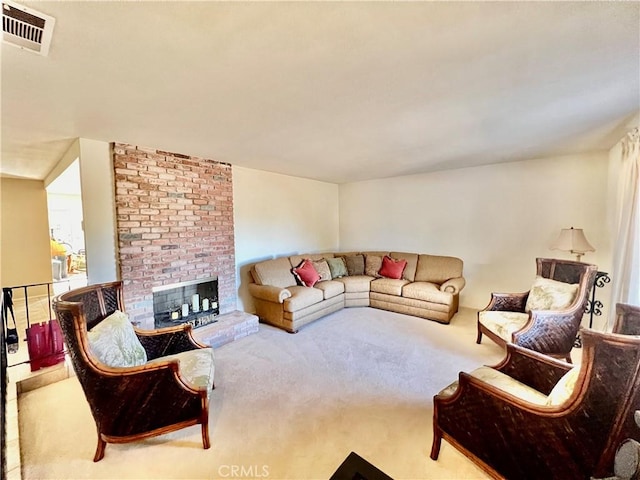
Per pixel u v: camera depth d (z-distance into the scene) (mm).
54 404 2082
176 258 3205
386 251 5312
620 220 2754
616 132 2660
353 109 2037
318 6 1040
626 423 954
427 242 4859
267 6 1033
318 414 1979
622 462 958
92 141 2625
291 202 4918
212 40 1227
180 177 3232
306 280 4184
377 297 4441
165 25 1121
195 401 1677
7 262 5047
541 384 1592
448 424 1526
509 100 1934
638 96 1882
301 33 1196
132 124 2248
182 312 3285
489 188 4203
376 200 5438
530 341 2445
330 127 2416
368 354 2879
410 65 1473
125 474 1517
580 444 1069
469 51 1356
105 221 2713
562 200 3674
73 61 1355
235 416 1962
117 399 1573
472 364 2660
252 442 1732
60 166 3443
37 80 1528
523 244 3980
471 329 3545
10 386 2150
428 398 2154
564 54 1391
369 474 1082
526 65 1490
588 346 1047
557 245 3281
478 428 1390
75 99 1774
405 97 1857
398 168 4363
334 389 2275
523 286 4008
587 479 1052
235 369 2602
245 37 1212
